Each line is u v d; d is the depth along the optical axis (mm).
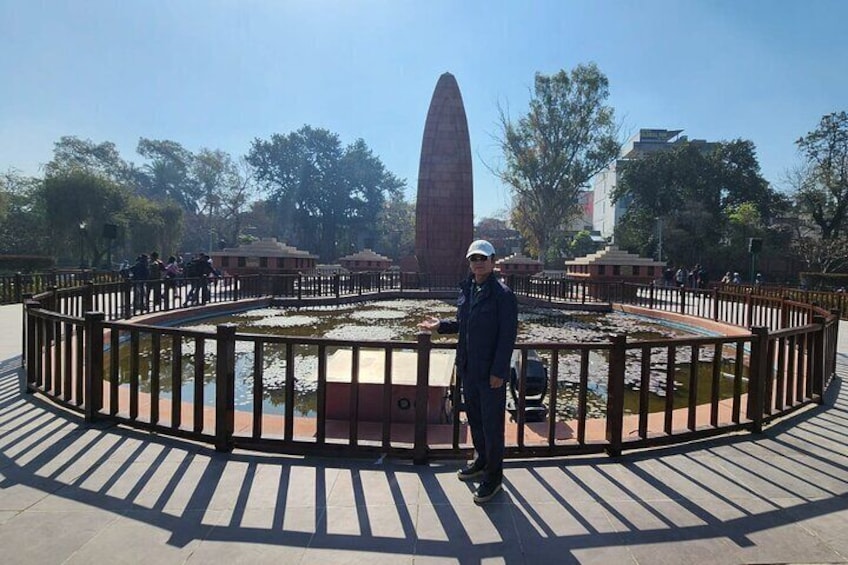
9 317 11375
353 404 3725
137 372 4207
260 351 3791
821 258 34000
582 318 15156
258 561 2455
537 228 40219
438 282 25141
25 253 36156
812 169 35875
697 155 39625
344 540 2654
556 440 4039
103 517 2818
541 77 36281
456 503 3084
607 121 36938
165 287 11805
